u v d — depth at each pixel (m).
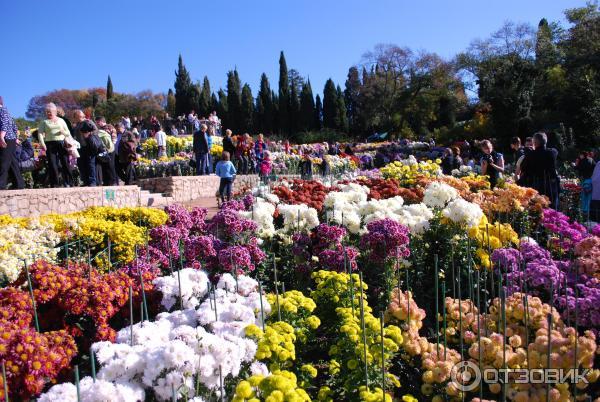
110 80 84.44
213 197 16.28
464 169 14.63
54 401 2.57
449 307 4.18
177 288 4.24
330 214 6.98
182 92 76.25
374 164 30.22
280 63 77.81
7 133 9.20
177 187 14.52
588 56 37.53
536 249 5.20
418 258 5.78
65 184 11.09
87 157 11.27
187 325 3.59
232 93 74.44
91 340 3.73
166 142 25.03
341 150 33.12
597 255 4.86
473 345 3.42
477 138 42.78
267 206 6.82
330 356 4.46
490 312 4.11
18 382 2.92
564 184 11.65
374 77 69.12
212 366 2.98
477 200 7.88
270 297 4.26
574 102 34.28
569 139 31.20
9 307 3.51
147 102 74.62
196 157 17.16
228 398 3.17
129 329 3.44
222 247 5.93
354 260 5.66
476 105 53.22
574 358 3.06
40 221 6.69
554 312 3.82
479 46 46.97
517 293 4.08
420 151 37.16
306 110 75.19
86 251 6.49
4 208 8.77
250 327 3.38
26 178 12.77
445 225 6.03
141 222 7.47
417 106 62.28
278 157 26.14
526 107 39.88
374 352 3.46
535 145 9.12
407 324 3.98
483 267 5.60
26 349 2.98
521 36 44.81
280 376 2.71
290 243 6.50
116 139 14.41
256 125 74.94
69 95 86.50
